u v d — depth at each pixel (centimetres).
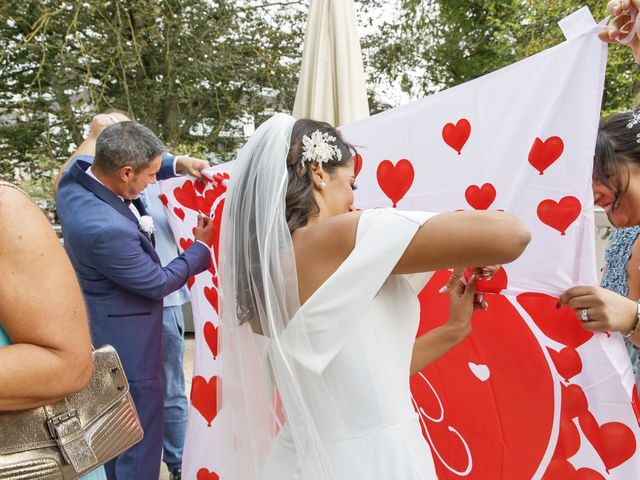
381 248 103
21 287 100
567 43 135
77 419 114
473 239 98
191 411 223
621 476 141
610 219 155
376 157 175
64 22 720
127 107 759
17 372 98
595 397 142
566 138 137
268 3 837
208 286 238
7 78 809
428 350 146
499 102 149
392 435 110
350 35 276
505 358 155
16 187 106
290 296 112
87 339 109
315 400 112
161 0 755
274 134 122
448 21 1095
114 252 210
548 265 141
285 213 120
